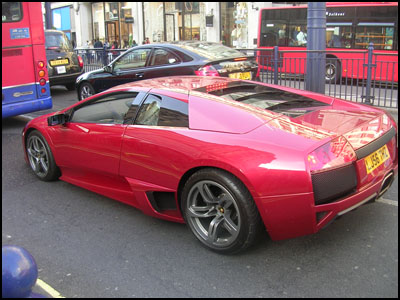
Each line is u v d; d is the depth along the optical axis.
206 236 3.37
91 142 4.24
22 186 5.06
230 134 3.25
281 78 9.88
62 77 12.63
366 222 3.69
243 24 22.44
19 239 3.71
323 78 8.96
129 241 3.60
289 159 2.89
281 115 3.45
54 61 12.43
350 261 3.10
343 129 3.26
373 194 3.19
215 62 7.77
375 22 13.47
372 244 3.32
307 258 3.17
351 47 14.07
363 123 3.42
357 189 3.07
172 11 26.73
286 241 3.42
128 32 30.08
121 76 9.35
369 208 3.97
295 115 3.54
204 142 3.28
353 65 9.12
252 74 8.25
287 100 3.94
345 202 2.95
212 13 23.75
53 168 5.00
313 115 3.57
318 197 2.87
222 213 3.22
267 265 3.10
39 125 5.02
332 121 3.43
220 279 2.96
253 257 3.22
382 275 2.91
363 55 8.88
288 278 2.93
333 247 3.30
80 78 10.40
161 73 8.42
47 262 3.30
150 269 3.14
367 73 8.87
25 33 7.68
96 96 4.40
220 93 3.83
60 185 5.05
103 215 4.16
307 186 2.82
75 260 3.32
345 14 14.05
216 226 3.25
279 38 16.30
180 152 3.38
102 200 4.56
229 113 3.42
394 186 4.52
